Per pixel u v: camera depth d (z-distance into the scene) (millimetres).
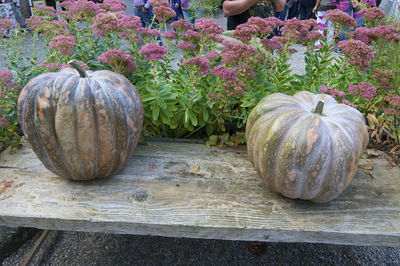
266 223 1312
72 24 2225
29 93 1324
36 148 1386
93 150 1376
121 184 1515
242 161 1773
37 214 1293
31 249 2016
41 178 1530
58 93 1285
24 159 1684
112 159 1440
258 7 2715
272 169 1346
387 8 2682
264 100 1562
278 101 1496
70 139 1322
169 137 2123
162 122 1984
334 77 1961
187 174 1620
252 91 1902
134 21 1777
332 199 1401
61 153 1374
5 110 1771
